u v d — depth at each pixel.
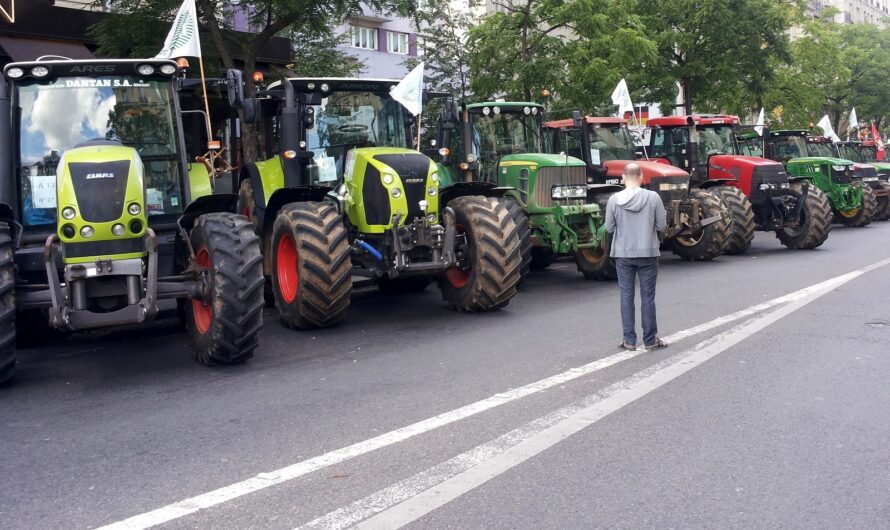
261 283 7.22
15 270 7.09
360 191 9.27
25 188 7.90
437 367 7.19
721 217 14.39
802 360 7.05
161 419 5.84
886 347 7.50
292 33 22.09
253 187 10.83
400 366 7.28
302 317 8.88
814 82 36.50
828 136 26.44
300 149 10.28
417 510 4.12
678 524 3.89
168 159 8.47
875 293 10.59
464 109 12.91
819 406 5.73
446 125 11.12
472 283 9.60
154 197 8.40
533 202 12.03
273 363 7.57
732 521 3.92
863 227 22.33
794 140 23.64
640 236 7.60
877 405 5.73
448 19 22.11
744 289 11.22
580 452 4.90
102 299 6.82
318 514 4.10
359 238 9.51
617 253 7.71
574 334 8.49
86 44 18.52
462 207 9.73
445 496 4.29
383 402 6.10
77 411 6.12
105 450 5.20
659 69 27.08
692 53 27.28
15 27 17.09
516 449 4.97
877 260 14.32
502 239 9.52
